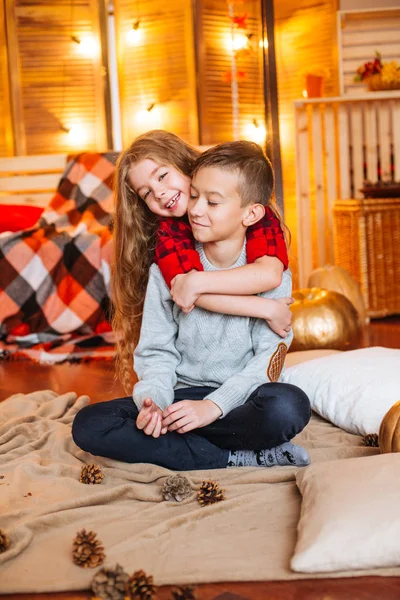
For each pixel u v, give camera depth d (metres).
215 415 1.55
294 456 1.60
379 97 4.48
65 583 1.16
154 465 1.62
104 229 3.77
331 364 2.09
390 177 4.77
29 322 3.55
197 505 1.47
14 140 4.89
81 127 4.91
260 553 1.24
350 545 1.15
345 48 4.91
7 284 3.55
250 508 1.42
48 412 2.15
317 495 1.27
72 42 4.85
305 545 1.17
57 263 3.58
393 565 1.16
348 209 4.19
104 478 1.63
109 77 4.93
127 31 4.85
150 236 1.76
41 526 1.36
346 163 4.79
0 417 2.14
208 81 4.82
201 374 1.67
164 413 1.54
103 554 1.23
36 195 4.63
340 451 1.69
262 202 1.58
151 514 1.43
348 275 3.72
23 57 4.84
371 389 1.90
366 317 4.03
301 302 2.98
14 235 3.60
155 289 1.66
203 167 1.52
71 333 3.54
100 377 2.93
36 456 1.77
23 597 1.14
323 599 1.10
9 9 4.79
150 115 4.88
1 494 1.56
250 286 1.56
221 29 4.83
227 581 1.16
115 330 1.88
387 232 4.14
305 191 4.90
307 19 4.90
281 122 5.05
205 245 1.64
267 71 3.09
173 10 4.77
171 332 1.68
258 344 1.64
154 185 1.66
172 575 1.17
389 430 1.53
